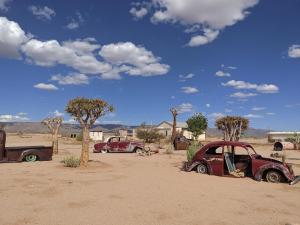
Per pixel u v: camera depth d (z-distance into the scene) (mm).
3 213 8164
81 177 13703
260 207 9219
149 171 15906
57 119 27516
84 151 17453
